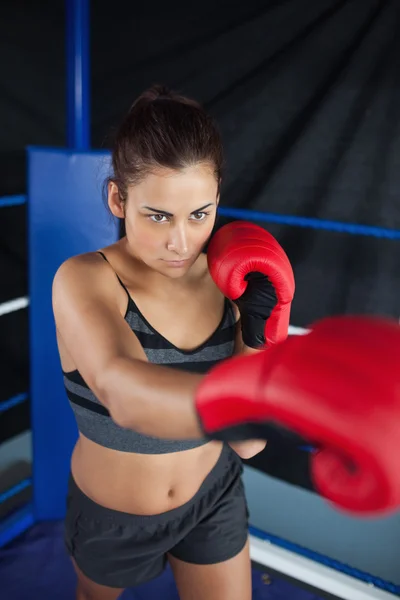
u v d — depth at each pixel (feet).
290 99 8.54
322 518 7.96
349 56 8.04
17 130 9.36
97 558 3.77
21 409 9.87
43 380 6.72
